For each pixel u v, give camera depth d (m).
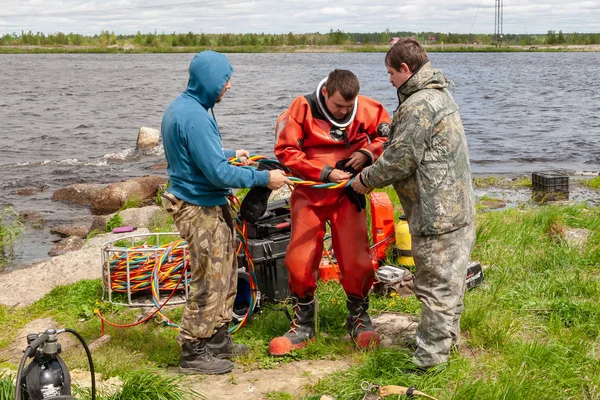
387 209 7.14
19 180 18.02
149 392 4.49
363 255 5.35
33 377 3.44
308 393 4.63
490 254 7.59
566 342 5.25
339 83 4.93
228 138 25.62
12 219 13.95
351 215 5.31
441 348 4.67
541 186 15.49
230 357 5.25
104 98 44.03
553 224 8.74
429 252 4.61
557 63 111.06
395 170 4.55
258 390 4.71
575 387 4.59
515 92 48.84
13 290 7.52
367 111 5.28
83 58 140.75
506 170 19.25
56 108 37.47
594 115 33.41
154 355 5.45
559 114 34.09
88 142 25.30
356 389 4.50
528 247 7.86
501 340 5.27
